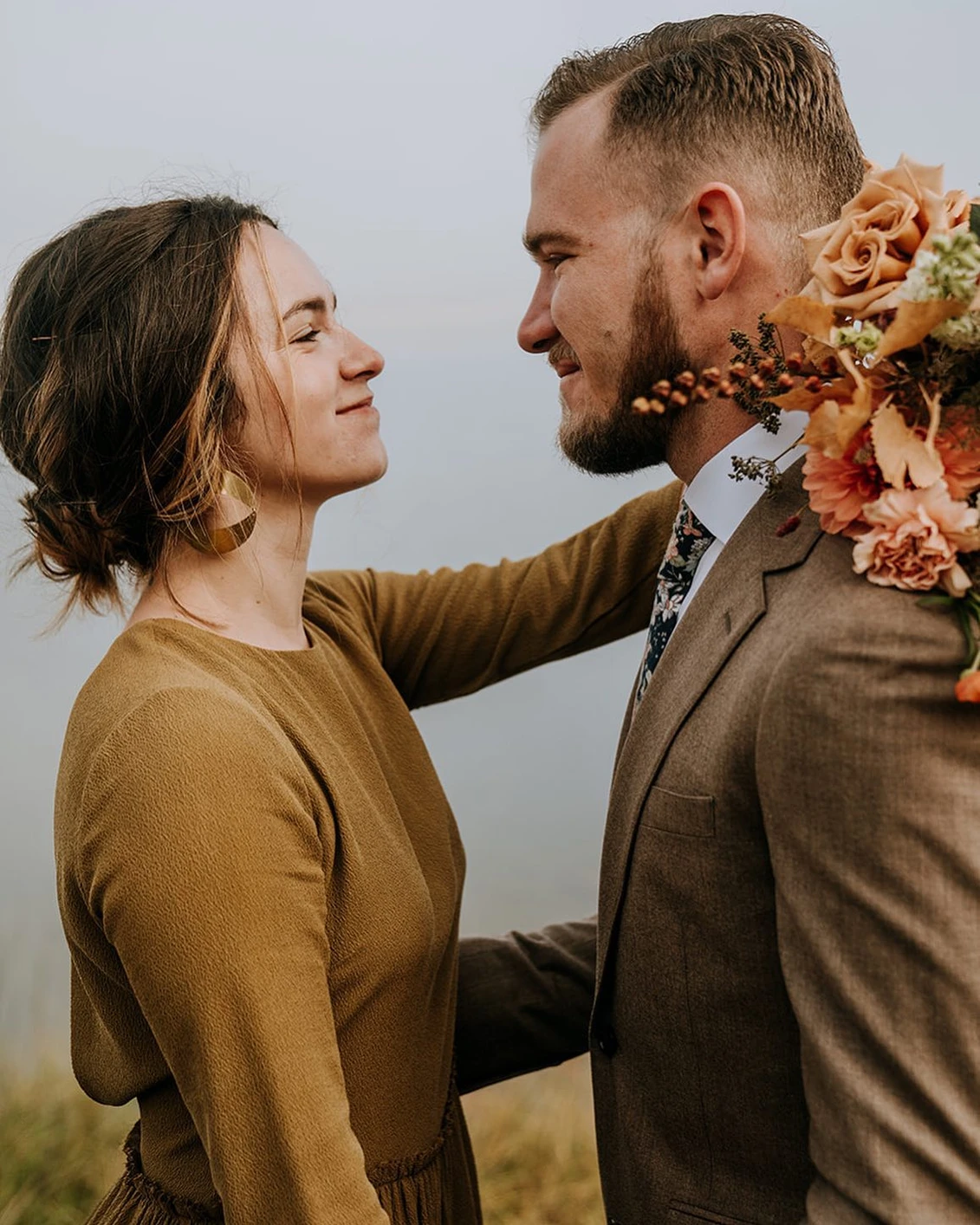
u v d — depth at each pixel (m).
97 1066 1.38
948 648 1.01
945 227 1.04
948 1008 0.99
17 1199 2.45
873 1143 1.00
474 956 1.70
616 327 1.40
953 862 1.00
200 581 1.41
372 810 1.37
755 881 1.17
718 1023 1.22
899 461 1.03
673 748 1.23
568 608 1.72
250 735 1.21
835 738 1.04
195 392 1.36
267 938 1.14
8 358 1.47
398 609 1.75
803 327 1.07
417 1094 1.38
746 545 1.26
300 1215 1.10
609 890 1.32
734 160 1.34
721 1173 1.25
